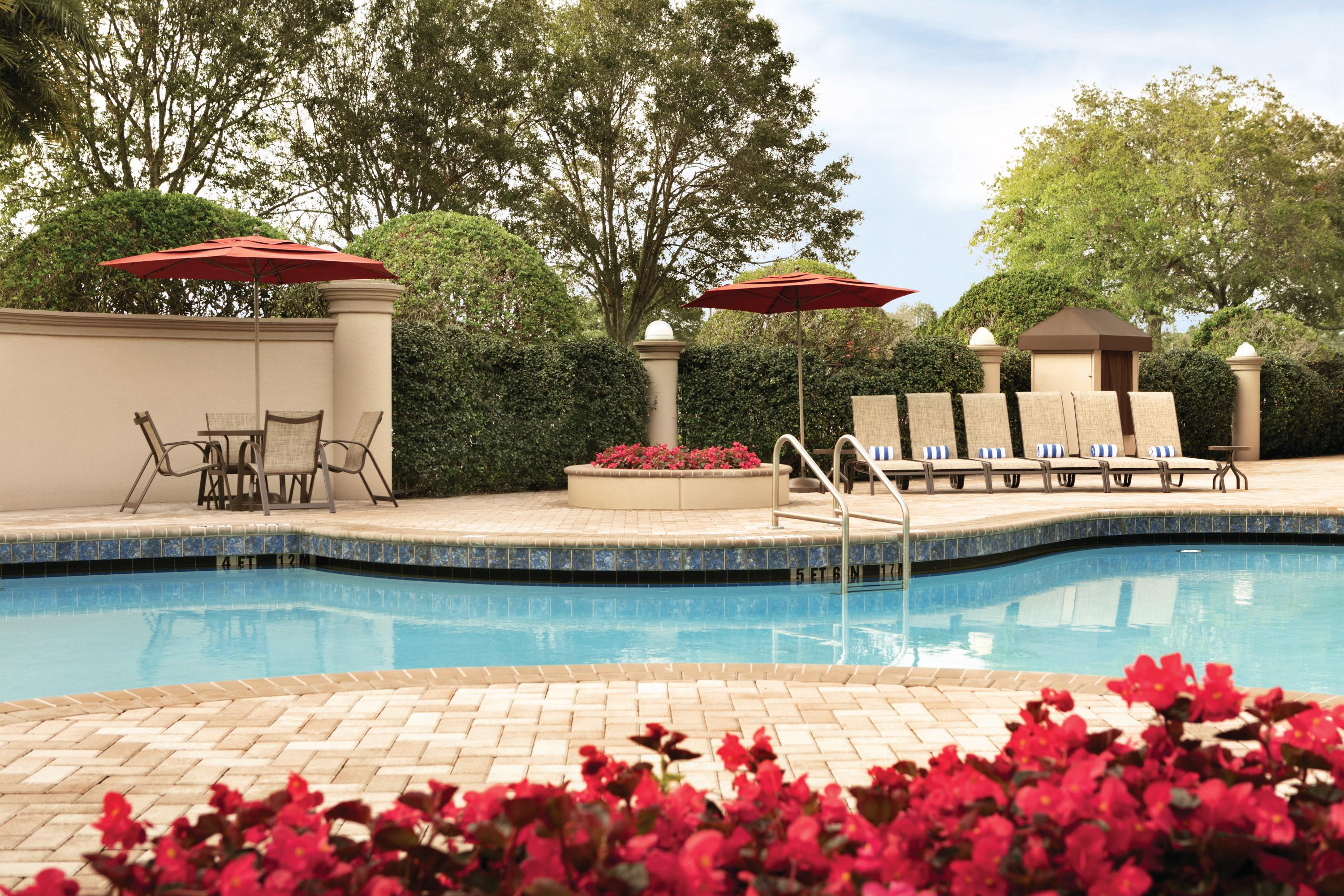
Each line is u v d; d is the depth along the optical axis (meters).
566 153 27.47
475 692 4.48
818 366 15.14
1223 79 31.98
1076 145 32.12
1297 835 1.66
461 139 25.02
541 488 14.29
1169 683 1.96
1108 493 12.80
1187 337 30.88
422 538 8.43
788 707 4.23
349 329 11.93
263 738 3.85
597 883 1.45
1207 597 7.70
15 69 13.36
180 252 9.62
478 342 13.23
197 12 21.48
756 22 26.89
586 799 1.95
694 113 25.86
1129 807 1.63
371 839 1.67
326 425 12.18
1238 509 10.45
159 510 10.66
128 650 6.00
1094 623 6.74
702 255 27.36
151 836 2.91
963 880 1.52
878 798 1.71
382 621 6.90
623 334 28.33
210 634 6.48
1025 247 33.69
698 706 4.25
